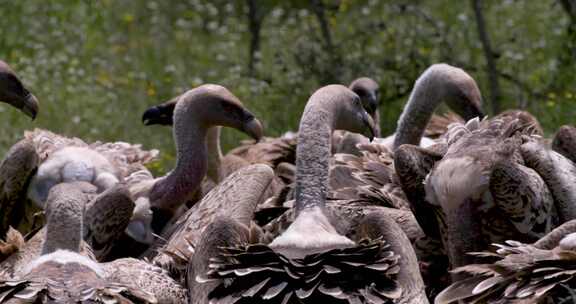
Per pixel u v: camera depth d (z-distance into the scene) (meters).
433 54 20.11
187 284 10.87
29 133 14.54
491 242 11.33
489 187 11.16
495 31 22.53
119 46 23.89
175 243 11.90
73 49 22.91
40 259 10.44
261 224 12.52
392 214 12.21
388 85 19.05
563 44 19.66
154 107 15.27
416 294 10.12
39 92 19.80
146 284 10.57
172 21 26.58
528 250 10.27
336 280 9.92
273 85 19.12
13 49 23.44
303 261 10.01
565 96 17.84
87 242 12.24
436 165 11.48
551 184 11.52
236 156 15.55
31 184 13.45
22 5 25.20
